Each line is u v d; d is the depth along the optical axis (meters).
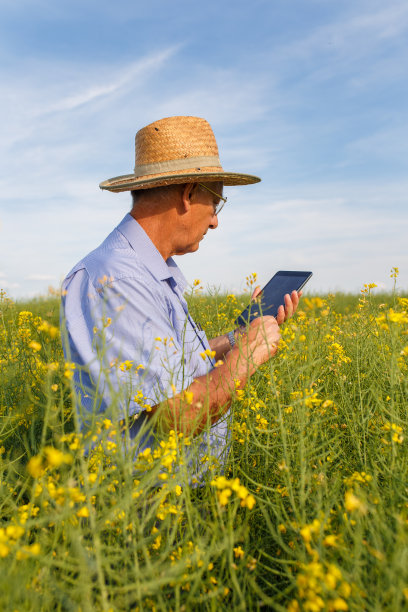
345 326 4.88
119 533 1.40
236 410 2.29
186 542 1.35
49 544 1.32
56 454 1.01
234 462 2.06
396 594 1.02
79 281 2.06
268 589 1.48
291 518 1.61
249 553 1.53
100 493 1.36
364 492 1.46
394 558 1.07
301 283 2.57
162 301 2.08
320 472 1.70
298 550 1.27
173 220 2.23
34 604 1.11
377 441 2.03
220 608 1.26
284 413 2.09
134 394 1.82
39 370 3.09
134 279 1.96
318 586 1.07
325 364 2.92
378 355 2.93
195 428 1.74
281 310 2.45
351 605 1.07
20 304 8.32
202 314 4.81
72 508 1.30
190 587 1.30
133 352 1.88
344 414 2.39
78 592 1.12
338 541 1.27
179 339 2.15
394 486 1.50
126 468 1.41
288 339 2.64
